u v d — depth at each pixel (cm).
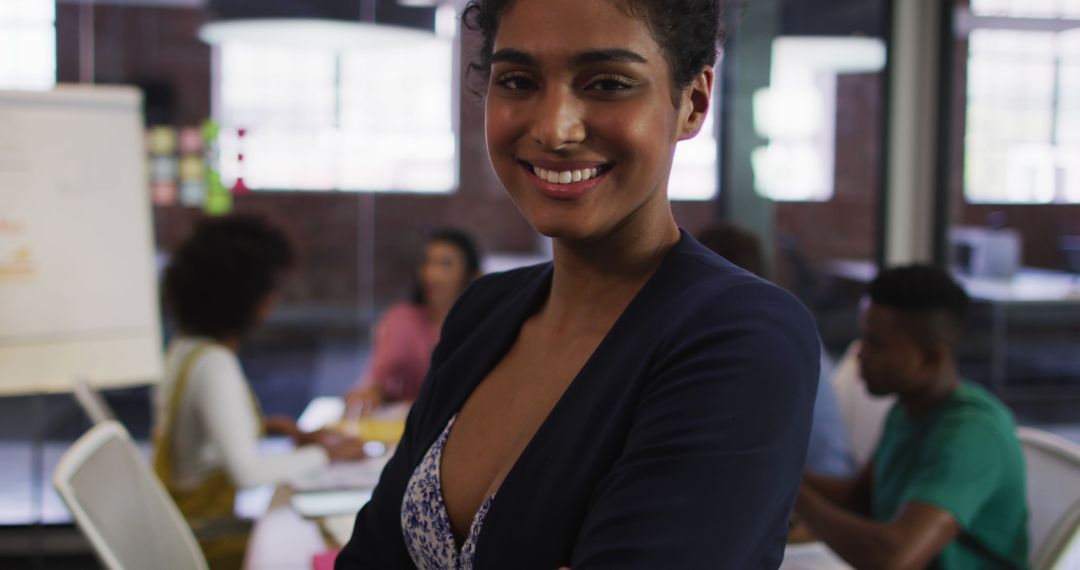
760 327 70
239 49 407
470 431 87
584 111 75
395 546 92
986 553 168
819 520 167
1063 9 412
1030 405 447
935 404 179
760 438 68
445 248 331
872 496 199
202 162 410
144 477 172
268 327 435
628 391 74
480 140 423
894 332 177
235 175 413
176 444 229
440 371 94
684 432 68
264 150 414
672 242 84
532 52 74
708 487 66
